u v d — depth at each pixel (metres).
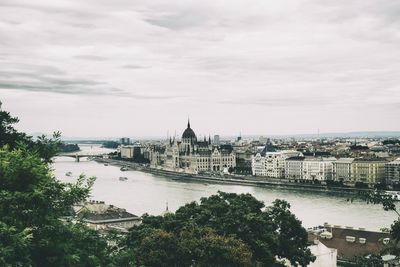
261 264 92.25
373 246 145.25
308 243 141.88
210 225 102.56
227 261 84.50
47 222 48.62
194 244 85.50
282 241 111.00
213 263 84.75
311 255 115.12
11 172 49.31
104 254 57.41
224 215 105.88
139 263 81.81
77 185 54.78
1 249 40.97
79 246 53.72
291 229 113.56
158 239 85.81
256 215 103.62
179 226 103.38
